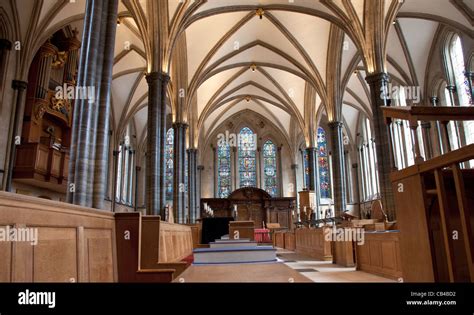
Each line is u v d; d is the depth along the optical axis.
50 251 3.12
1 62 15.62
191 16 19.20
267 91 33.28
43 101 18.83
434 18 20.00
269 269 3.39
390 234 9.00
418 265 4.02
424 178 4.30
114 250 5.04
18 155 16.59
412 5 19.61
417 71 24.75
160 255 6.79
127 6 16.58
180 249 10.14
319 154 38.16
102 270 4.46
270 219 34.59
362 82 29.34
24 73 16.59
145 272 5.08
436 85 24.11
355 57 24.31
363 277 9.51
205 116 32.12
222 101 33.91
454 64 22.44
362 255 10.88
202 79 25.53
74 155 8.91
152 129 16.59
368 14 18.05
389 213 16.12
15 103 16.14
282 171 38.22
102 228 4.70
